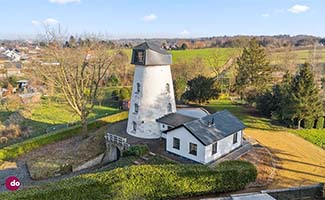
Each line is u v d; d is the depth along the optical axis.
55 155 33.78
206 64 69.44
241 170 21.17
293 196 19.55
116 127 39.84
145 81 33.91
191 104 53.38
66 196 18.02
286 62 65.44
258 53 55.91
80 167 30.89
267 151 30.02
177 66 64.81
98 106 60.00
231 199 17.72
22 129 43.47
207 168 21.09
